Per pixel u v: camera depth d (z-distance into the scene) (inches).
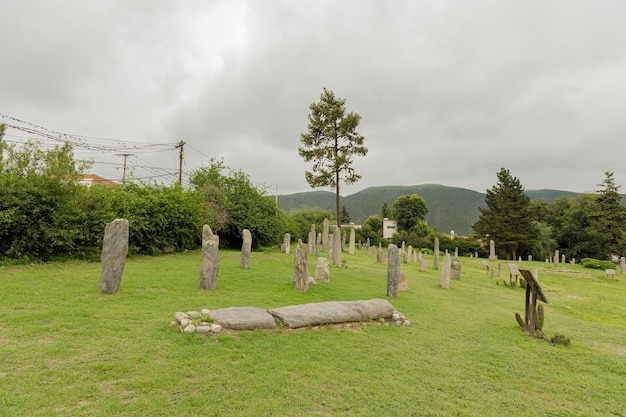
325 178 1523.1
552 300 775.7
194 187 1228.5
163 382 201.9
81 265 572.1
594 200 2213.3
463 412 200.5
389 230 3046.3
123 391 190.1
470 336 364.5
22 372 199.0
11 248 537.0
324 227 1353.3
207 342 267.0
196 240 1047.6
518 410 210.7
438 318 434.3
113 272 394.0
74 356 225.8
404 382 233.5
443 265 722.8
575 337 409.1
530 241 2143.2
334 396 205.6
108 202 690.8
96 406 173.0
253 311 324.2
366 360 265.4
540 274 1348.4
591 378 270.1
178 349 248.4
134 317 311.6
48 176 577.9
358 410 192.5
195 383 205.6
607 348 367.2
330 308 351.3
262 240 1288.1
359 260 1120.2
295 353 264.7
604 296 907.4
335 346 288.5
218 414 176.9
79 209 615.2
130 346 247.3
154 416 170.1
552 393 240.7
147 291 415.2
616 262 1943.9
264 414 179.9
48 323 280.8
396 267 546.3
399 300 524.4
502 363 289.4
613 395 241.6
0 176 533.6
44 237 565.0
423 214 3154.5
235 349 257.4
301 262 507.8
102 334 266.7
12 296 350.3
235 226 1207.6
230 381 211.2
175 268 607.8
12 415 159.2
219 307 369.7
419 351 299.3
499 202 2331.4
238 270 642.8
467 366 276.2
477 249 2322.8
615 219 2037.4
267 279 571.8
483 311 518.9
